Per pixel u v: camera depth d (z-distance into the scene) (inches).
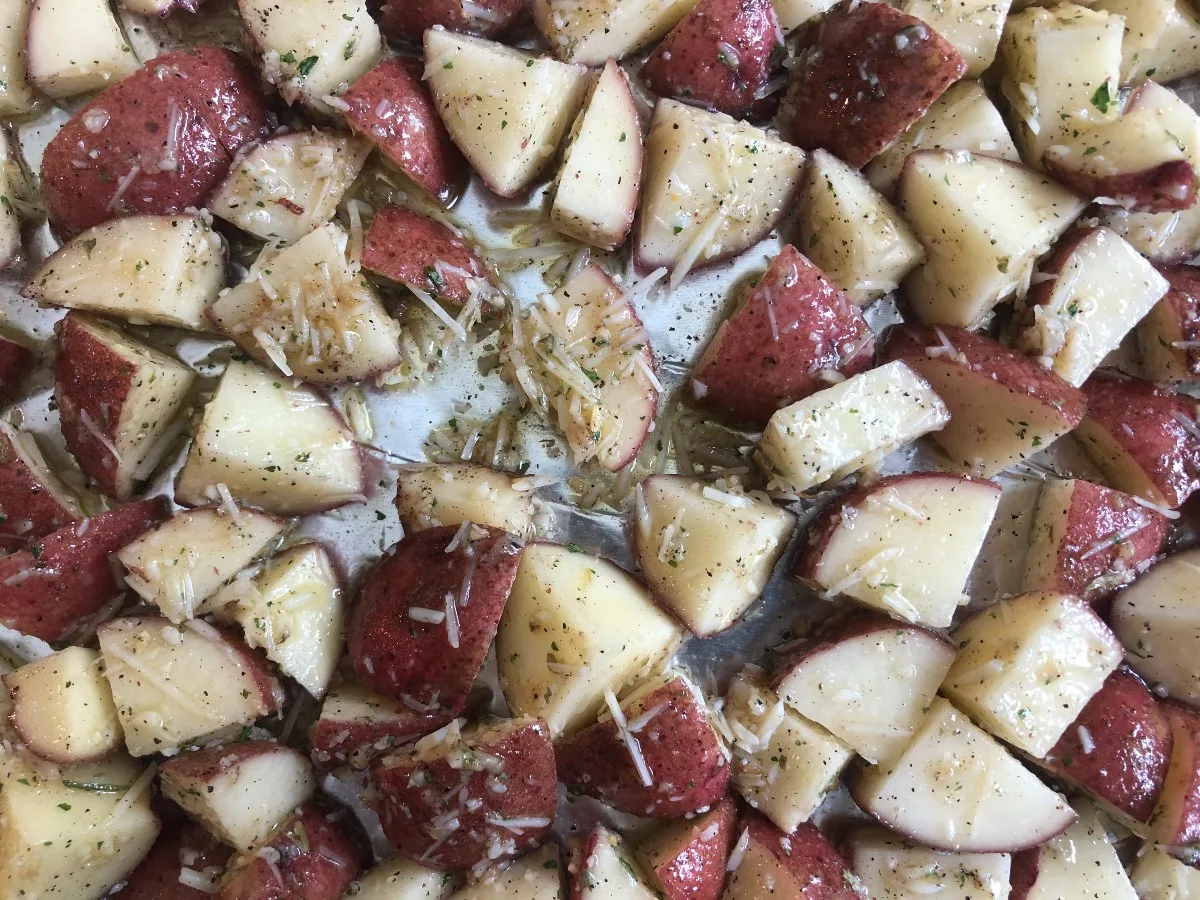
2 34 8.0
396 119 7.9
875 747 8.0
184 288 7.7
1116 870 8.3
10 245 8.0
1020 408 8.1
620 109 8.1
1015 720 8.0
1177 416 8.6
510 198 8.4
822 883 7.8
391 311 8.2
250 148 7.9
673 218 8.2
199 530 7.6
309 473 7.8
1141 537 8.4
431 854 7.5
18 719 7.2
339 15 7.9
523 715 7.6
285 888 7.3
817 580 8.1
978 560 8.8
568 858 7.9
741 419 8.4
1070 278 8.4
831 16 8.3
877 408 8.0
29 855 7.0
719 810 7.9
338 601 7.9
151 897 7.5
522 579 7.7
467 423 8.3
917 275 8.6
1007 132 8.5
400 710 7.6
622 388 8.0
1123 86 9.1
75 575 7.4
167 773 7.4
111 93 7.6
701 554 7.9
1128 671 8.7
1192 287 8.7
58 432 8.0
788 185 8.4
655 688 7.6
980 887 8.1
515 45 8.7
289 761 7.7
